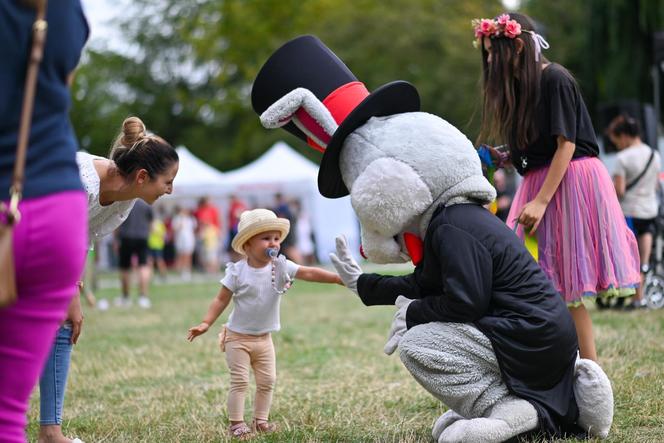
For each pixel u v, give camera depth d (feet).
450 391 13.82
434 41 111.14
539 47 16.81
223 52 148.36
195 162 92.84
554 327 13.67
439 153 13.76
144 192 14.62
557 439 14.05
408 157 13.75
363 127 14.25
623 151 34.17
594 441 14.15
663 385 18.40
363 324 33.68
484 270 13.58
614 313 32.04
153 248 80.74
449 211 13.87
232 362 16.85
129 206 15.38
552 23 92.84
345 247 15.28
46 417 14.97
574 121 16.66
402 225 13.99
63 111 9.56
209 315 16.84
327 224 94.84
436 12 116.47
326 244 94.73
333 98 14.89
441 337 13.75
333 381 21.75
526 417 13.67
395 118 14.21
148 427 17.40
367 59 112.68
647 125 38.60
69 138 9.58
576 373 14.46
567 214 17.01
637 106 38.83
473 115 17.39
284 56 15.30
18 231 9.04
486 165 16.46
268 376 17.04
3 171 9.07
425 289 14.53
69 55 9.52
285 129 15.56
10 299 8.92
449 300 13.56
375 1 122.01
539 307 13.73
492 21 16.78
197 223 101.55
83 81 157.07
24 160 9.04
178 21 165.48
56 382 14.97
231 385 16.87
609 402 14.25
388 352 14.43
